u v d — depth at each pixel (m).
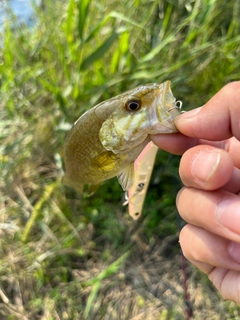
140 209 0.15
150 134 0.11
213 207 0.10
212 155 0.09
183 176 0.10
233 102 0.10
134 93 0.11
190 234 0.11
